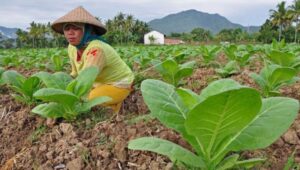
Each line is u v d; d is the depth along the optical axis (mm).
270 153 2246
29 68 8352
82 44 3717
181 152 1745
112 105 3734
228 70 4805
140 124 2781
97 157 2512
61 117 3270
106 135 2736
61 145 2818
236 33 69000
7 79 3717
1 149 3355
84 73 2990
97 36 3783
